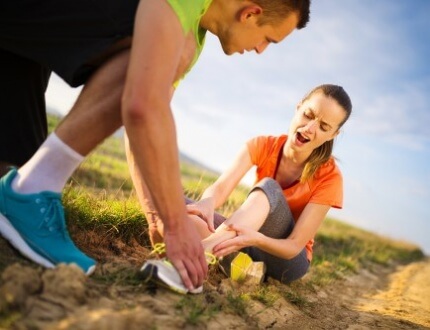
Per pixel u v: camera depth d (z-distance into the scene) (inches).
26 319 57.6
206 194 113.1
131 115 64.7
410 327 125.8
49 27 74.5
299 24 82.4
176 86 86.4
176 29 67.2
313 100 110.8
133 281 78.1
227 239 97.4
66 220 93.2
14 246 73.4
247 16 78.4
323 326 107.0
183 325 71.7
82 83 78.0
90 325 55.8
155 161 67.0
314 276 175.6
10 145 86.5
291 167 118.6
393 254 495.8
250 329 83.8
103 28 73.7
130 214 110.6
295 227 110.7
